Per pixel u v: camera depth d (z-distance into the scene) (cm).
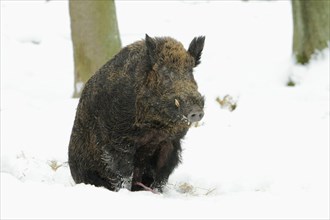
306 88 2775
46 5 4619
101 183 1630
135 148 1573
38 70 3616
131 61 1555
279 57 3519
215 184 1723
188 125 1517
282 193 1402
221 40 4050
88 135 1612
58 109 2616
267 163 1920
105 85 1563
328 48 3003
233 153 2042
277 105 2588
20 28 4184
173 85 1478
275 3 4778
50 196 1207
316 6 2994
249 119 2447
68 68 3688
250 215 1162
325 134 2205
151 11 4569
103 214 1126
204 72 3281
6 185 1258
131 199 1223
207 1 4822
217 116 2500
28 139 2250
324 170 1819
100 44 2911
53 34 4169
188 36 4153
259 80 3044
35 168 1873
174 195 1588
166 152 1617
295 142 2138
